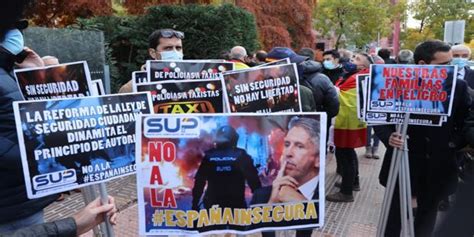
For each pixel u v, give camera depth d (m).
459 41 11.02
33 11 1.69
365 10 22.41
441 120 2.49
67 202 4.68
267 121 1.74
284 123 1.76
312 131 1.77
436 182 2.92
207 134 1.71
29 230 1.42
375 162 6.74
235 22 8.66
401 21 26.02
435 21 23.42
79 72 1.94
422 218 3.03
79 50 7.04
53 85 1.90
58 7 9.56
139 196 1.70
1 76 1.57
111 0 10.00
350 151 4.76
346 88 4.62
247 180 1.74
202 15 8.50
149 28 8.70
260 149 1.75
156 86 2.30
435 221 3.04
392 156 2.71
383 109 2.53
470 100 2.82
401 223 2.71
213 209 1.74
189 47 8.65
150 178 1.69
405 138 2.55
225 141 1.72
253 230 1.77
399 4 24.80
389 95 2.51
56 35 6.73
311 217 1.80
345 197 4.83
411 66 2.46
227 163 1.73
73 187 1.58
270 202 1.77
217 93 2.37
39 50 6.50
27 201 1.63
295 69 2.38
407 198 2.61
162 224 1.73
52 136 1.53
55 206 4.54
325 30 23.34
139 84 2.28
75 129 1.57
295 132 1.76
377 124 2.90
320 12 22.86
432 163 2.89
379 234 2.79
